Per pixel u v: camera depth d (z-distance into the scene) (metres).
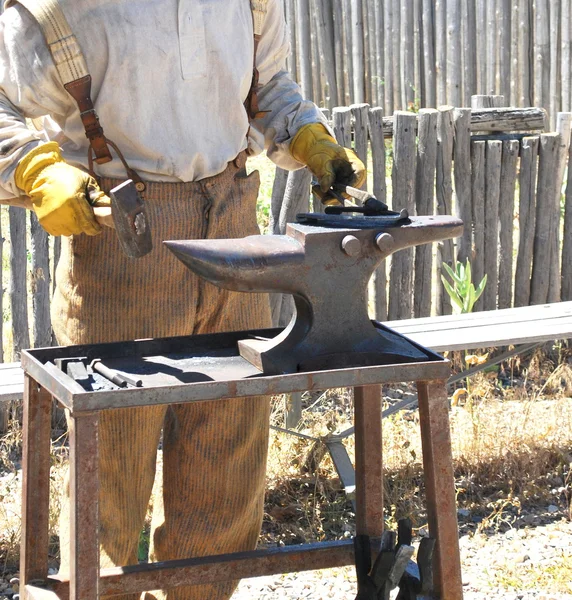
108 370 1.98
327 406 4.54
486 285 4.93
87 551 1.89
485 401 4.46
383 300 4.81
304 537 3.51
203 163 2.34
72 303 2.42
